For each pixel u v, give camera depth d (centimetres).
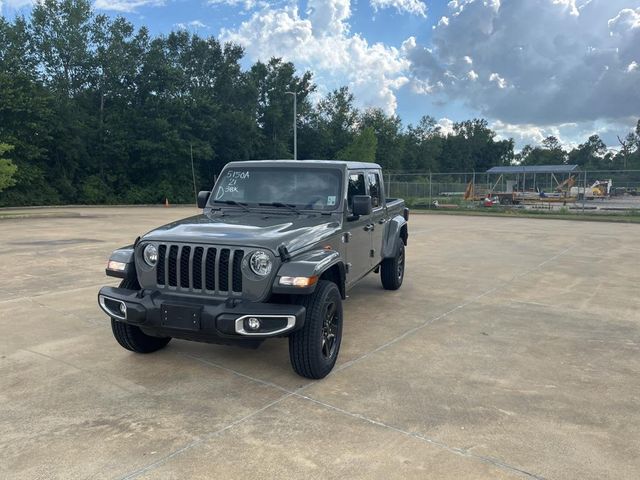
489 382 448
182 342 546
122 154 4588
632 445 341
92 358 496
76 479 296
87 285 824
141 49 4791
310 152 6762
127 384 436
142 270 444
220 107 5231
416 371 472
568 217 2619
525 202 3719
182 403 400
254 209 539
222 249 417
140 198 4666
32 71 4288
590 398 416
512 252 1290
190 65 5312
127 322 432
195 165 5122
